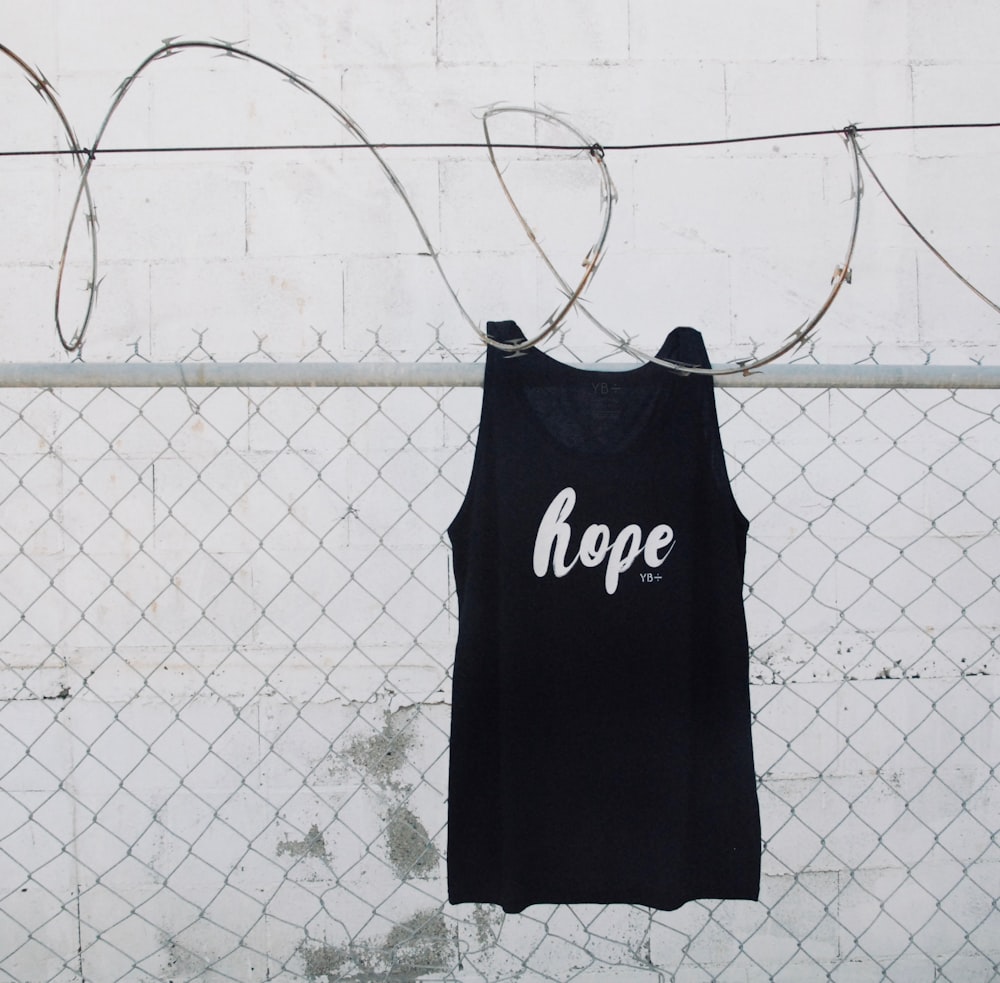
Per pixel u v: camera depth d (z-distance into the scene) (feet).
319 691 7.18
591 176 7.14
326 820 7.20
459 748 4.86
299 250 7.13
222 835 7.18
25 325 7.08
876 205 7.22
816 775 7.27
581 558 4.75
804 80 7.18
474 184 7.13
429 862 7.22
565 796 4.81
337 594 7.18
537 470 4.74
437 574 7.18
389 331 7.13
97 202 7.08
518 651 4.75
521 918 7.26
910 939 7.30
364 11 7.09
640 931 7.27
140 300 7.10
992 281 7.26
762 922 7.29
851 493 7.25
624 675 4.78
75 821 7.13
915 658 7.28
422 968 7.24
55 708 7.11
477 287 7.14
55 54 7.04
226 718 7.16
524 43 7.11
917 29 7.22
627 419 4.77
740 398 7.22
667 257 7.16
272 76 7.09
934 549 7.27
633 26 7.13
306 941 7.23
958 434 7.26
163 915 7.19
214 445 7.14
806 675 7.24
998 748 7.31
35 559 7.12
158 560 7.15
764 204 7.19
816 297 7.21
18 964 7.15
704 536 4.87
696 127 7.16
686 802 4.81
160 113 7.07
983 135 7.24
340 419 7.16
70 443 7.12
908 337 7.23
